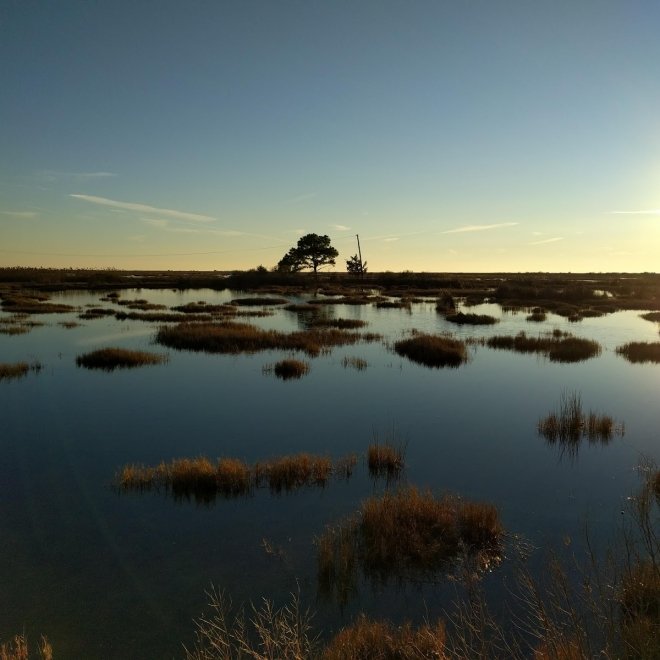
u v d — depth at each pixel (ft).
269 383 56.18
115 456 34.47
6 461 33.45
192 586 20.48
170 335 81.15
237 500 27.84
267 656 16.21
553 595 16.76
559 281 247.70
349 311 136.77
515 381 57.77
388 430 40.32
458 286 225.76
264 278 250.57
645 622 14.47
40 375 59.36
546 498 28.32
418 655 15.62
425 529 23.53
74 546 23.31
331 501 27.73
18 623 18.45
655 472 31.04
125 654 16.98
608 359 70.95
